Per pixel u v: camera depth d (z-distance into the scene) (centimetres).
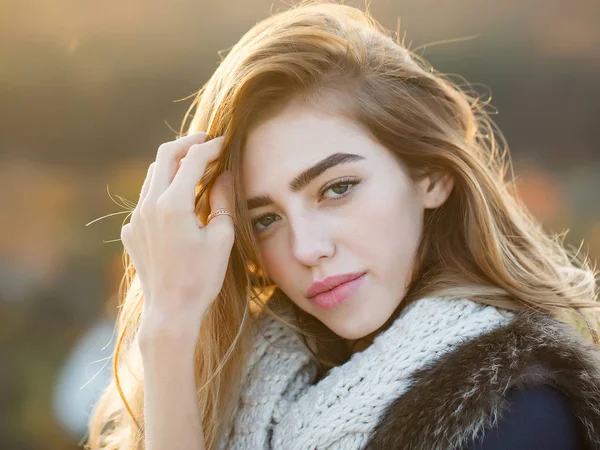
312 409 115
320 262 117
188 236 116
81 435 338
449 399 101
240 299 133
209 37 416
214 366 131
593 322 135
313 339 136
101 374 171
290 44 120
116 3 413
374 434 108
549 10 431
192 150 119
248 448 123
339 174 116
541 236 160
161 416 115
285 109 116
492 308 116
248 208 120
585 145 449
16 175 441
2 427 345
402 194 120
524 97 448
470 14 425
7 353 394
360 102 118
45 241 441
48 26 416
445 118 136
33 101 431
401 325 117
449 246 127
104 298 424
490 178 133
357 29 132
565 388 100
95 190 446
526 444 97
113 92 430
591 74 436
